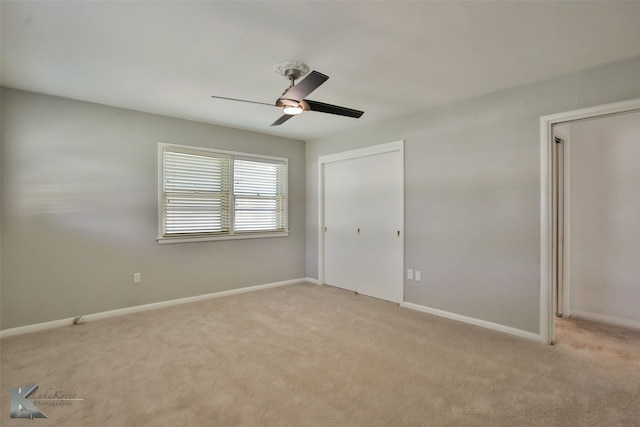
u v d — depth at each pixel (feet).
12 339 9.72
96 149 11.56
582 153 11.66
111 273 11.87
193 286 13.83
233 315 11.93
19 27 6.72
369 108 12.10
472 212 11.00
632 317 10.71
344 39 7.26
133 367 7.98
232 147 14.89
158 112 12.62
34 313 10.46
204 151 14.01
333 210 16.39
